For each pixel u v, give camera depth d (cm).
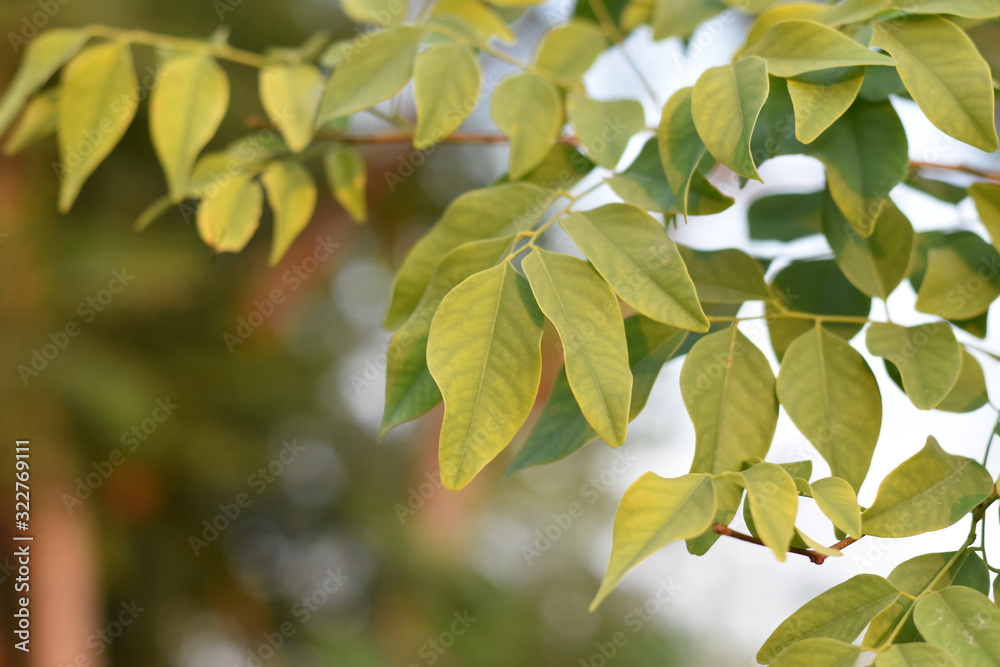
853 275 75
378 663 318
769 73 72
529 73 77
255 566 360
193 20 314
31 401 265
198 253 329
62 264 285
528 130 77
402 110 86
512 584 386
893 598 70
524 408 70
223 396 330
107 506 295
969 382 75
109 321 304
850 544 71
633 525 68
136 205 320
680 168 72
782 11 74
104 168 308
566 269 71
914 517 71
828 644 69
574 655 373
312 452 363
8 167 276
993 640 69
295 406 355
